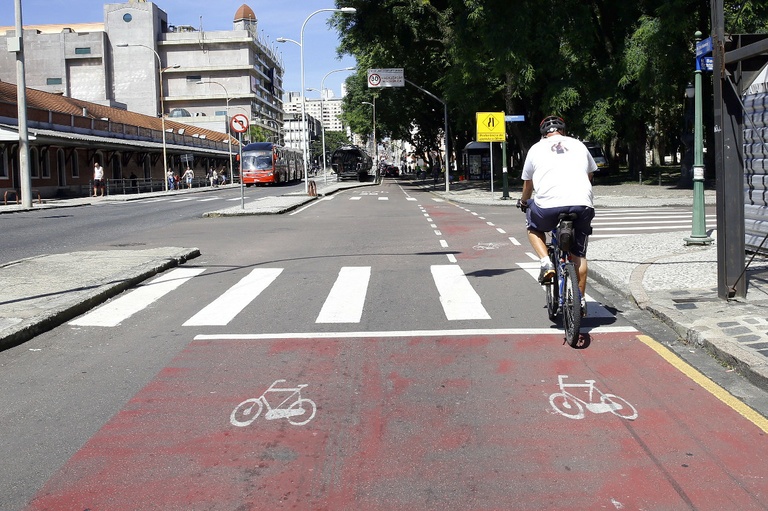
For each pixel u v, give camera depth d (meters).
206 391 5.43
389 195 40.44
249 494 3.74
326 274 11.03
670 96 30.86
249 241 16.28
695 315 7.04
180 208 30.58
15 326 7.07
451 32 39.88
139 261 11.89
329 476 3.94
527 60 33.25
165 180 55.12
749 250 8.01
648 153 90.62
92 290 9.08
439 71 48.78
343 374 5.79
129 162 57.28
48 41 113.75
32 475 4.03
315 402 5.14
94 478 3.97
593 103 33.47
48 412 5.05
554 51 33.34
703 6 30.00
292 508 3.59
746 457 4.11
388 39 44.56
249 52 123.19
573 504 3.59
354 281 10.29
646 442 4.34
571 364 5.93
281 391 5.39
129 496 3.75
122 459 4.22
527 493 3.71
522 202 7.25
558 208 6.45
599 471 3.95
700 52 11.71
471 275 10.63
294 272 11.31
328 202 33.06
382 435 4.51
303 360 6.22
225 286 10.11
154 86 117.50
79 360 6.38
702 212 12.53
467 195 36.22
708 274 9.29
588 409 4.90
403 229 18.41
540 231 6.81
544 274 6.71
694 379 5.48
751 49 6.95
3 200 38.91
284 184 69.38
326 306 8.52
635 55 30.94
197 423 4.77
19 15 30.83
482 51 36.62
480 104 40.09
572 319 6.24
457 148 67.69
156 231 19.48
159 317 8.09
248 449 4.33
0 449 4.41
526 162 6.80
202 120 114.50
